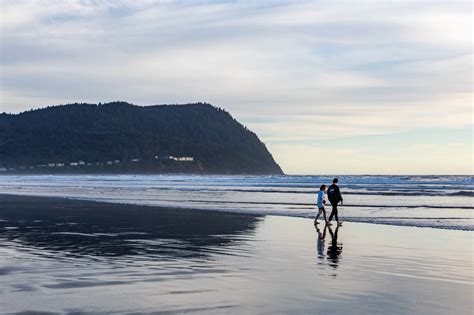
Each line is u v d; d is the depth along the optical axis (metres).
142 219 23.16
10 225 20.36
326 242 15.49
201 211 28.03
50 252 13.19
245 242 15.45
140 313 7.29
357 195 45.34
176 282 9.43
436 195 44.84
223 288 8.93
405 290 8.82
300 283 9.38
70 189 63.53
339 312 7.40
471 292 8.68
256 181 98.88
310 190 57.25
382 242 15.55
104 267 10.96
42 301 7.93
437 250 13.77
